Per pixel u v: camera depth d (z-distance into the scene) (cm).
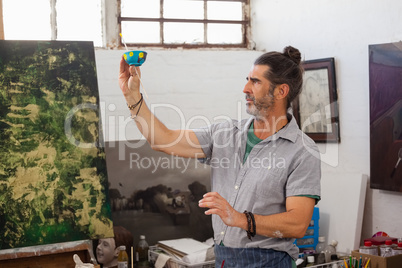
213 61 376
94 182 212
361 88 330
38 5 350
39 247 198
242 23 418
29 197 201
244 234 180
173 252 313
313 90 363
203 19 404
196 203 371
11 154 201
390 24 307
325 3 353
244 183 184
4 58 206
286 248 182
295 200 175
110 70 345
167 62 363
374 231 327
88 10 366
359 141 332
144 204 357
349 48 337
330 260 310
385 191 317
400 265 266
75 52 218
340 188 340
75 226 205
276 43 400
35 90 209
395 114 301
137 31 383
